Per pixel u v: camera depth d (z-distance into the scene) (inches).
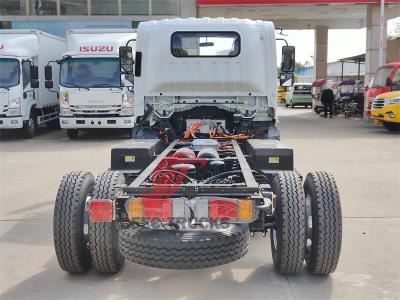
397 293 175.5
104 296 174.7
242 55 286.4
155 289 179.6
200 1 831.7
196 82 288.7
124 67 308.8
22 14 903.1
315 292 176.1
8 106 621.6
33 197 321.7
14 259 210.5
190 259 161.9
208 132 276.7
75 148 551.2
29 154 509.4
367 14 888.9
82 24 898.1
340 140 601.6
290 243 175.0
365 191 329.7
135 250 165.6
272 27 288.5
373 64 882.8
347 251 216.1
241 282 184.9
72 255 182.1
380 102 690.8
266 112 290.7
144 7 890.7
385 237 234.7
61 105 617.0
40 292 178.2
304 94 1421.0
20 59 629.0
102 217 160.1
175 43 287.3
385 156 475.5
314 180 185.0
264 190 187.3
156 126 291.9
